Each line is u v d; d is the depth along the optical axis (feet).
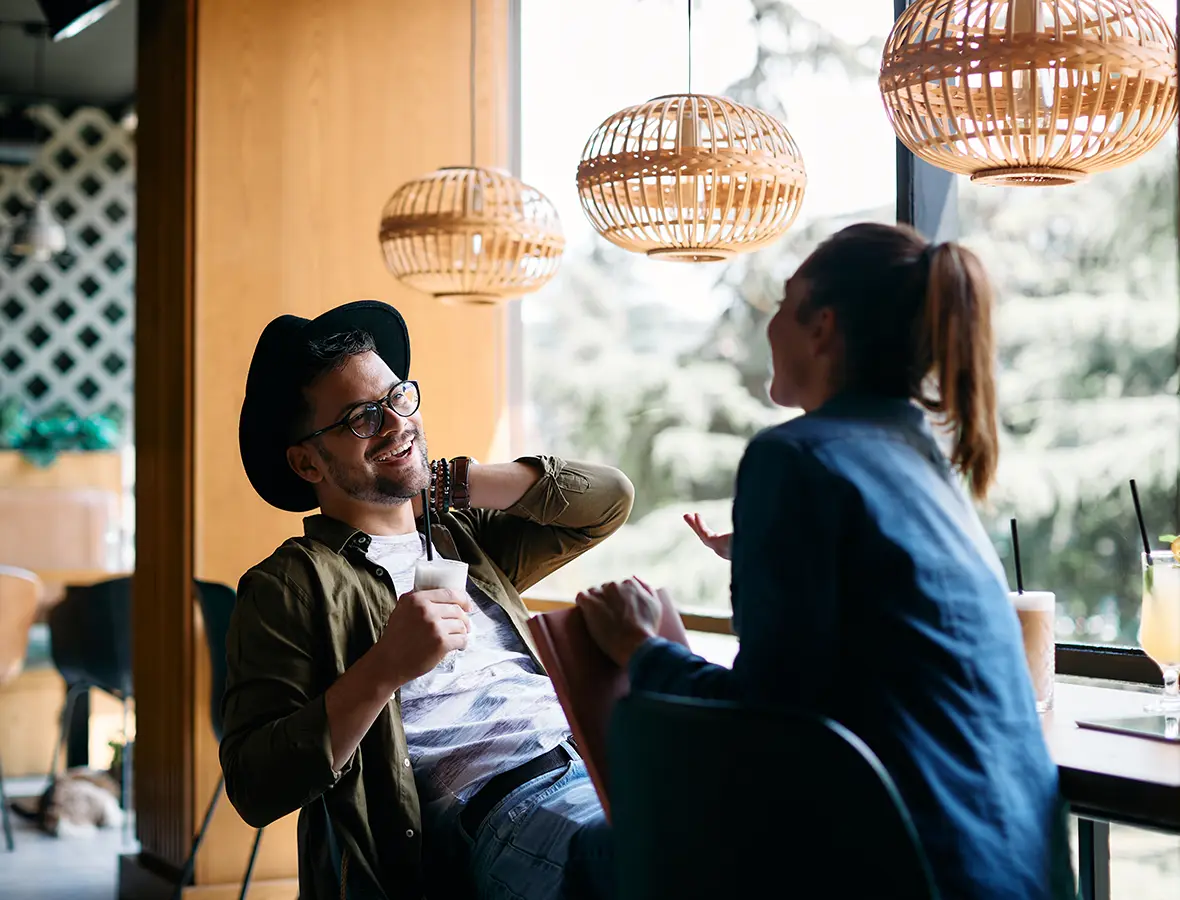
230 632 5.31
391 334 6.10
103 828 13.52
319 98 11.12
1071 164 5.55
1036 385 19.60
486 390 11.66
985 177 5.66
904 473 3.88
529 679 5.76
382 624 5.45
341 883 5.19
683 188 6.68
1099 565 18.76
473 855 5.23
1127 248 19.42
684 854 3.51
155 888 10.78
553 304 24.35
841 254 4.20
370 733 5.26
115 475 19.77
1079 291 19.74
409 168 11.43
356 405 5.56
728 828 3.41
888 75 5.57
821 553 3.73
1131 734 4.62
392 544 5.77
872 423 4.00
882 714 3.69
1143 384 19.07
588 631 4.69
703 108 6.82
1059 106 5.29
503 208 9.12
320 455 5.65
